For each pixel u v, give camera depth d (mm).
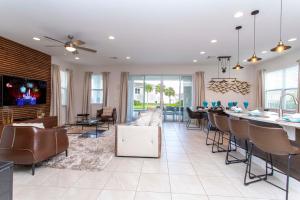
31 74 5691
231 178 2619
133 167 2990
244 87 8148
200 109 7160
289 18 3439
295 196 2143
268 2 2881
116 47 5516
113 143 4488
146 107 8820
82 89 8789
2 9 3174
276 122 2318
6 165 1022
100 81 8953
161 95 8758
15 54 5059
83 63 8250
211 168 2980
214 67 8328
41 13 3320
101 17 3469
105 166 3012
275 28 3928
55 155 3330
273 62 6879
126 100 8484
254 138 2211
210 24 3744
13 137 2676
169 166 3049
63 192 2189
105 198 2068
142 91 8836
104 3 2953
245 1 2857
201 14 3305
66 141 3449
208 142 4738
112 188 2301
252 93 8141
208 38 4613
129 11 3217
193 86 8523
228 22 3639
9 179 1049
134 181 2496
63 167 2936
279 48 2867
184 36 4477
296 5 2965
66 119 7824
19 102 5035
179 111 8695
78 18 3523
